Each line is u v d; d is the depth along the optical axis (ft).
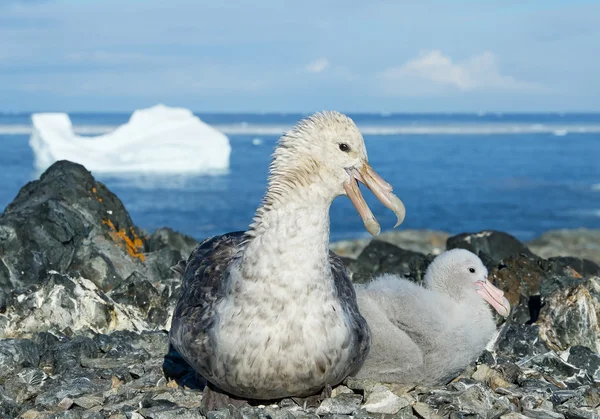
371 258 38.70
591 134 613.11
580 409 19.47
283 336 17.89
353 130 18.88
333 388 19.86
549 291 28.86
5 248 29.35
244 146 355.36
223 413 17.99
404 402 18.94
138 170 211.00
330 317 18.35
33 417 18.85
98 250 31.48
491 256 36.37
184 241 40.78
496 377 21.43
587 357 24.26
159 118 224.33
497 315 27.76
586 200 151.02
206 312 18.81
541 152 338.13
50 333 24.45
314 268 18.12
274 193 18.30
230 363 18.15
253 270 18.07
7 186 159.02
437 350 21.20
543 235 80.79
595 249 74.13
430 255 33.73
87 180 34.17
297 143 18.45
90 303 26.30
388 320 21.57
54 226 30.66
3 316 25.79
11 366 21.97
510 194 160.04
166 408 18.57
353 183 19.06
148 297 27.78
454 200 147.54
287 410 18.38
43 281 26.86
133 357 23.25
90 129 530.68
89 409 19.19
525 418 18.58
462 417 18.58
